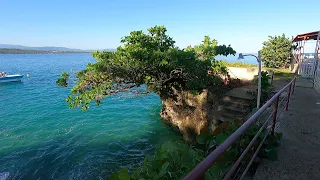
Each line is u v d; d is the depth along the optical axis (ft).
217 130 12.75
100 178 31.86
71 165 34.91
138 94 45.21
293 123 20.99
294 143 16.31
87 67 37.81
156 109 65.26
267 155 13.65
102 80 38.78
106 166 34.76
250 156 12.26
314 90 39.22
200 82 38.91
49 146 41.34
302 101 30.40
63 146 41.37
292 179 11.78
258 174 12.14
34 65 278.87
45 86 111.24
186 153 8.57
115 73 37.42
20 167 34.12
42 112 64.28
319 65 41.27
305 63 56.54
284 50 85.76
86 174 32.71
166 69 39.75
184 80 43.27
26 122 55.21
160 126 50.78
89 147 40.91
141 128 49.98
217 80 40.45
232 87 45.50
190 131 43.16
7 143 42.50
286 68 86.58
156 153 9.16
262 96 37.32
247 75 52.80
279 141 16.48
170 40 42.47
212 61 43.57
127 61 35.91
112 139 44.45
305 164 13.24
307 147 15.66
